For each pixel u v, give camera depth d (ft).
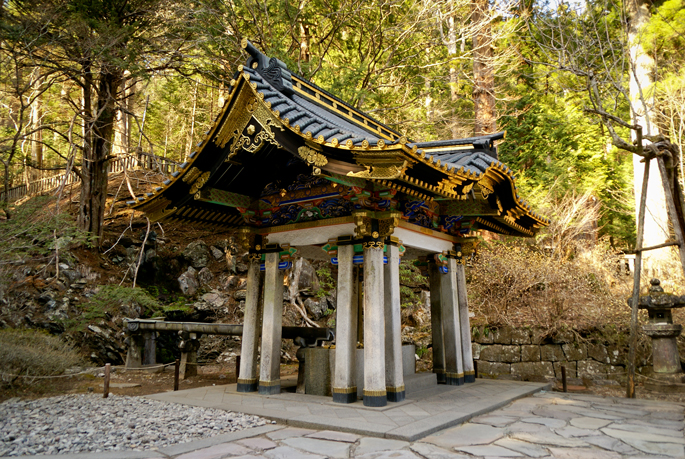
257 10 47.88
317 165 19.11
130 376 34.83
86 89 51.96
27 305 41.60
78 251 49.85
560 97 54.75
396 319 22.22
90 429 16.87
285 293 50.21
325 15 48.85
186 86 83.46
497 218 29.07
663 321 29.48
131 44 45.16
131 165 77.15
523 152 55.36
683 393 27.22
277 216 25.46
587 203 50.44
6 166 44.14
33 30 40.86
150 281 52.13
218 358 45.47
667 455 13.87
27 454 14.07
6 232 39.81
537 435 16.17
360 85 52.39
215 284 52.70
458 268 29.63
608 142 57.00
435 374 27.40
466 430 16.93
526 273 36.91
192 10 46.29
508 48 50.08
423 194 21.84
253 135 20.94
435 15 49.98
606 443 15.11
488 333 35.37
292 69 47.26
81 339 40.83
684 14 31.53
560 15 29.78
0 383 24.59
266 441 15.52
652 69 38.34
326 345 26.03
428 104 58.70
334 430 16.89
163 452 14.26
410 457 13.62
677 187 23.66
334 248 22.80
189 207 25.98
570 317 34.35
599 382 31.01
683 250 22.59
